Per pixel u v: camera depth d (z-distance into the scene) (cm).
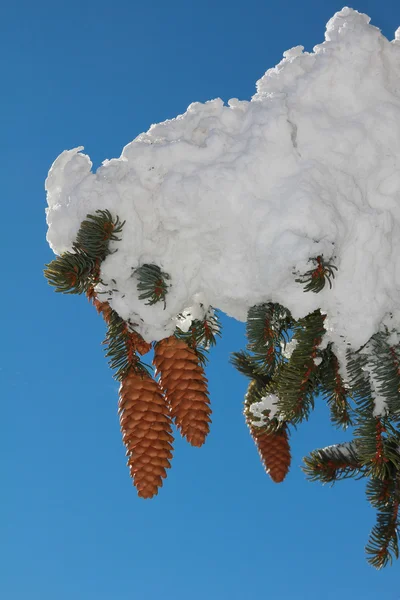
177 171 189
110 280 184
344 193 191
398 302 192
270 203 184
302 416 200
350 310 189
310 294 186
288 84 206
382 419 196
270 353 196
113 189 180
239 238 187
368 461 198
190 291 191
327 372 204
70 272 175
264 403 226
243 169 187
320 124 196
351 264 188
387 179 197
